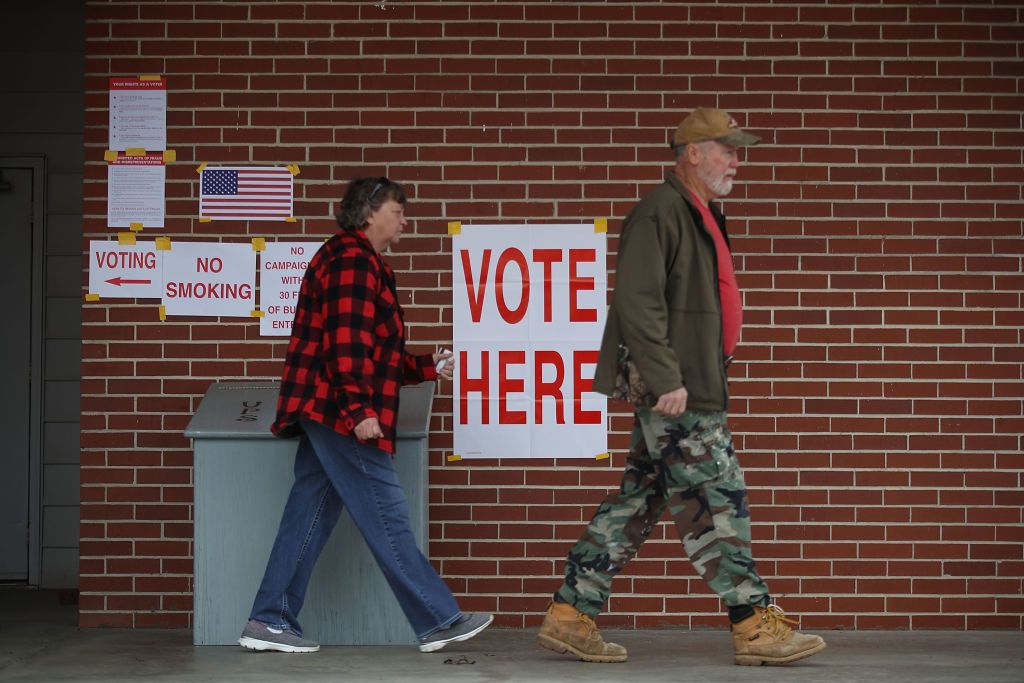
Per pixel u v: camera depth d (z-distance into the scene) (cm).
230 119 702
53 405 880
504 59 702
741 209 700
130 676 552
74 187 888
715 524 554
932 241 700
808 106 702
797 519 692
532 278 698
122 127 701
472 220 700
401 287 698
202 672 559
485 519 691
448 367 610
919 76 703
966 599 691
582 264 698
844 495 693
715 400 548
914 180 701
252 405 648
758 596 565
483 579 689
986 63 703
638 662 586
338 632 626
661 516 633
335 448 579
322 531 604
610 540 577
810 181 701
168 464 693
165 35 703
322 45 703
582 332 696
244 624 629
